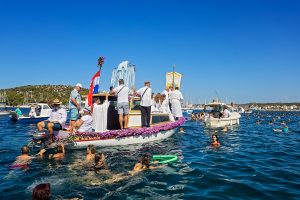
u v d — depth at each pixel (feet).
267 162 34.40
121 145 43.93
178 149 42.45
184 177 26.63
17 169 28.55
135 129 44.29
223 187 23.90
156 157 34.30
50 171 27.78
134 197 21.20
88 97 47.01
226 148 44.98
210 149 43.55
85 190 22.50
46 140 40.60
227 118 91.25
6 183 24.04
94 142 40.73
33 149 40.01
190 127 87.15
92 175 26.53
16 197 20.86
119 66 50.67
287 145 50.62
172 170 28.96
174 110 60.95
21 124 90.99
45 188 16.06
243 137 62.59
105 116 42.57
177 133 65.51
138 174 27.14
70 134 39.22
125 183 24.39
